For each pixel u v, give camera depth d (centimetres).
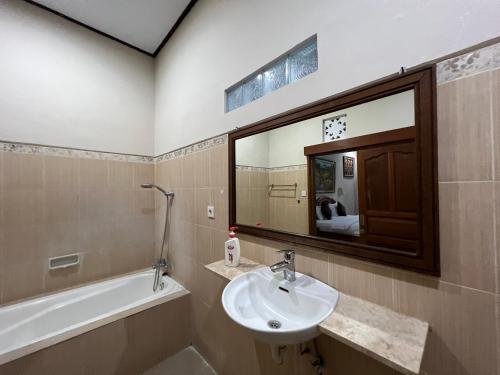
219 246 153
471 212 61
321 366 93
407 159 72
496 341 59
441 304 66
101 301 194
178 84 198
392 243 75
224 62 146
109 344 147
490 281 59
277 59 113
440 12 65
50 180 183
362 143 82
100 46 207
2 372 114
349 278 87
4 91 164
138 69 231
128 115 224
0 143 163
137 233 229
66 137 190
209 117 160
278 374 116
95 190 205
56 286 186
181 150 194
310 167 100
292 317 93
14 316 159
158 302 171
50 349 126
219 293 156
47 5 176
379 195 79
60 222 188
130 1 172
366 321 71
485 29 59
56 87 185
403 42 72
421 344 60
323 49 92
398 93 73
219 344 157
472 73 61
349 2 84
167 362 169
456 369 64
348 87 85
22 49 171
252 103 126
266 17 117
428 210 67
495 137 58
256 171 125
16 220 170
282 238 110
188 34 183
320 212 96
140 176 232
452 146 64
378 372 80
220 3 149
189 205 185
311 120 99
